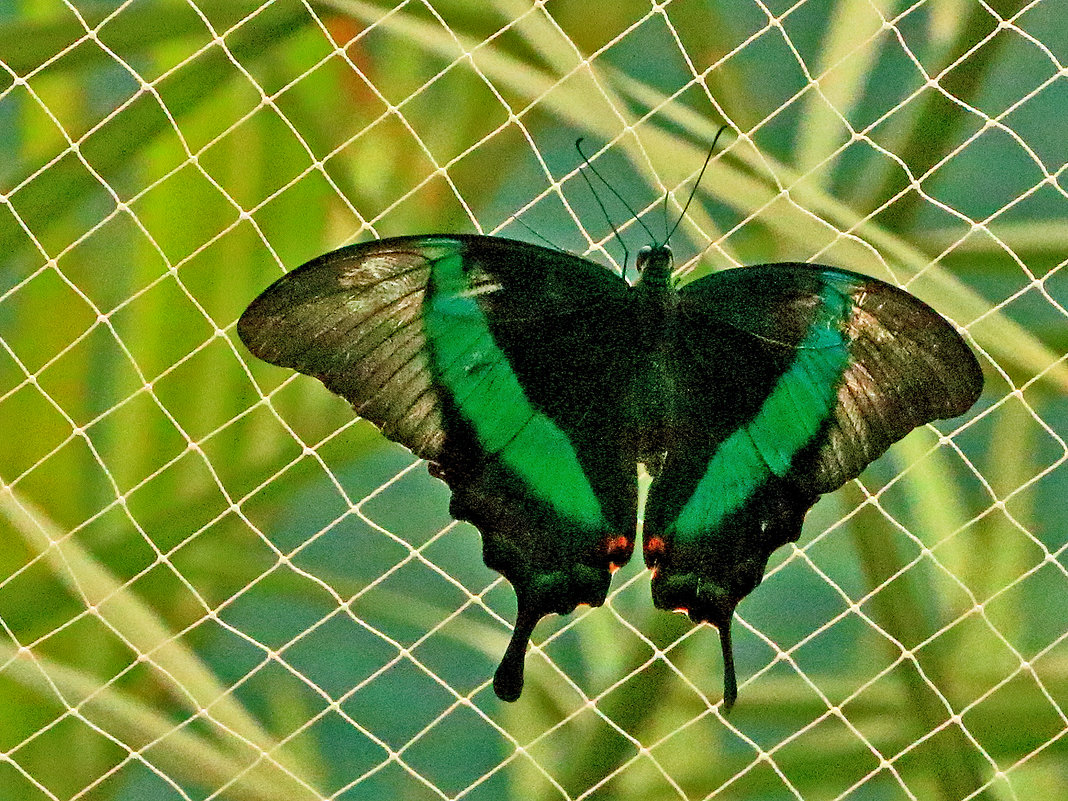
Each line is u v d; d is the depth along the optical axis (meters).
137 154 1.66
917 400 1.63
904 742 1.67
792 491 1.64
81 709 1.65
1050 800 1.67
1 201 1.65
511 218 1.66
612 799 1.66
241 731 1.66
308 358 1.63
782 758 1.67
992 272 1.67
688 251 1.67
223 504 1.67
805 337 1.64
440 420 1.64
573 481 1.65
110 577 1.66
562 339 1.64
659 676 1.66
